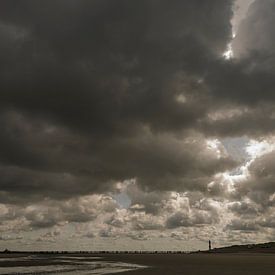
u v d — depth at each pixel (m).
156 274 73.19
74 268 98.19
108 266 108.12
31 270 90.56
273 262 133.75
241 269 89.12
